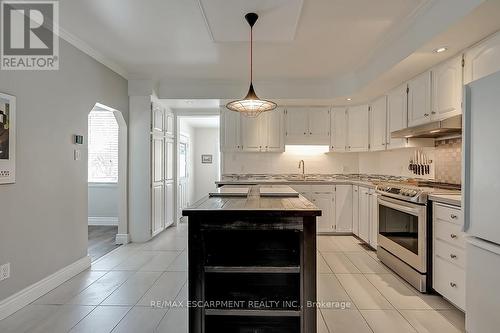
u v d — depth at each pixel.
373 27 2.84
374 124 4.54
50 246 2.75
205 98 4.62
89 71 3.39
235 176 5.36
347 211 4.70
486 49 2.34
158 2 2.44
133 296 2.61
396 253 3.10
